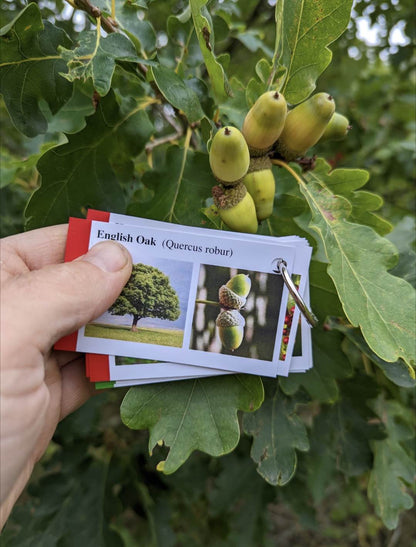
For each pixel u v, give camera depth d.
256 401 0.17
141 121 0.22
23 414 0.16
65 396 0.20
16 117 0.18
